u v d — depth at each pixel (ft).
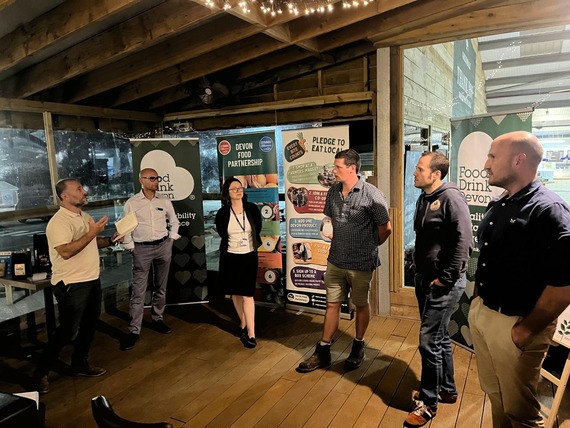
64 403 8.80
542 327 4.98
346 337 11.70
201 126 15.80
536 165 5.30
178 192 13.99
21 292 12.86
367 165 13.09
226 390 9.18
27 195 12.26
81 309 9.32
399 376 9.53
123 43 9.94
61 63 11.00
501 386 5.67
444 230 7.47
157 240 11.92
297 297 13.60
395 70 11.98
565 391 8.70
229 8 8.44
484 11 10.50
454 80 18.07
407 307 12.71
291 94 14.12
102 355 11.00
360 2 9.95
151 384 9.51
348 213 9.29
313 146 12.44
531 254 5.15
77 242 8.85
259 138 13.12
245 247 11.09
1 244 11.71
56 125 12.82
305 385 9.27
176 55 11.21
